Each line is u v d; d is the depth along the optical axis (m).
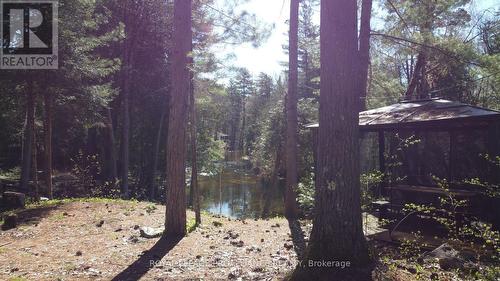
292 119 11.12
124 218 8.86
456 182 8.13
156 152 22.22
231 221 9.59
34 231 7.66
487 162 6.69
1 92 12.59
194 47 10.24
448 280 4.49
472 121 6.64
